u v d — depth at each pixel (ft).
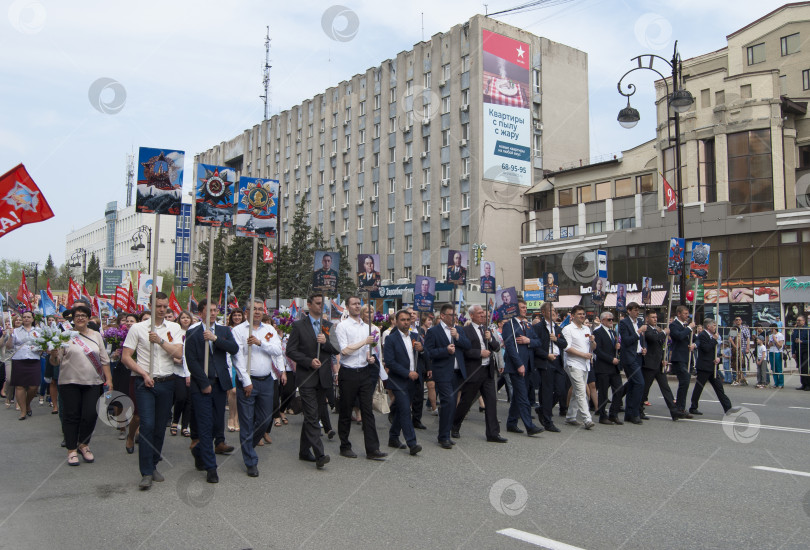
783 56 111.04
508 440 31.07
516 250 142.41
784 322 95.09
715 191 106.01
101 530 17.54
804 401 46.78
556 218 135.03
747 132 102.17
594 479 22.67
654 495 20.45
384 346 27.96
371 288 45.01
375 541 16.33
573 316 34.76
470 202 139.44
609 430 33.71
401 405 27.61
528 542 16.15
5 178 24.98
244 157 230.07
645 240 114.32
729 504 19.36
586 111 156.15
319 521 18.10
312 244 167.32
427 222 150.92
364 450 28.96
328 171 184.65
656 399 47.70
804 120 104.47
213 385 24.27
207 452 22.74
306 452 26.53
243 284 167.43
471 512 18.86
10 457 27.63
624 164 126.00
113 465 25.98
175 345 23.24
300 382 25.70
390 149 163.63
